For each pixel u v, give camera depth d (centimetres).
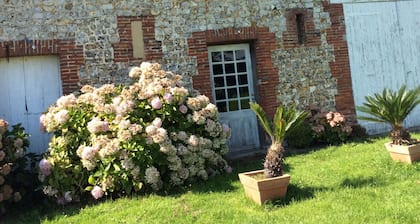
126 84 791
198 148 607
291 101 876
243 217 455
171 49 820
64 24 770
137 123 583
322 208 458
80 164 576
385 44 949
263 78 863
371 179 546
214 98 864
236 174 658
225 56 880
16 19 747
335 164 650
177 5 831
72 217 508
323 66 903
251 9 869
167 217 475
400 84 952
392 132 627
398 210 429
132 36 803
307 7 903
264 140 873
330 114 848
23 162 598
